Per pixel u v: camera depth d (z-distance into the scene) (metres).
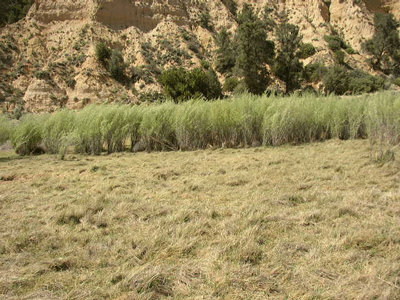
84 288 2.79
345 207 4.43
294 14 54.41
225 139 11.89
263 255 3.29
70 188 6.20
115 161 9.47
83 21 44.06
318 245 3.46
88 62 38.16
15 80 36.81
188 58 42.50
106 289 2.78
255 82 35.62
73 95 35.38
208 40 47.59
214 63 44.16
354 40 54.84
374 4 62.28
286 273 2.96
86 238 3.77
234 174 6.91
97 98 35.25
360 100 12.03
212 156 9.68
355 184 5.79
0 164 9.50
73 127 11.72
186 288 2.74
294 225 4.03
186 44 44.72
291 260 3.19
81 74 36.56
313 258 3.19
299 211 4.51
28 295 2.68
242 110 11.66
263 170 7.09
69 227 4.19
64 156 10.68
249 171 7.17
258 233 3.74
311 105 12.19
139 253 3.37
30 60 39.38
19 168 8.65
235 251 3.34
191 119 11.52
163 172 7.31
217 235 3.76
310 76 40.66
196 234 3.79
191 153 10.54
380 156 7.84
